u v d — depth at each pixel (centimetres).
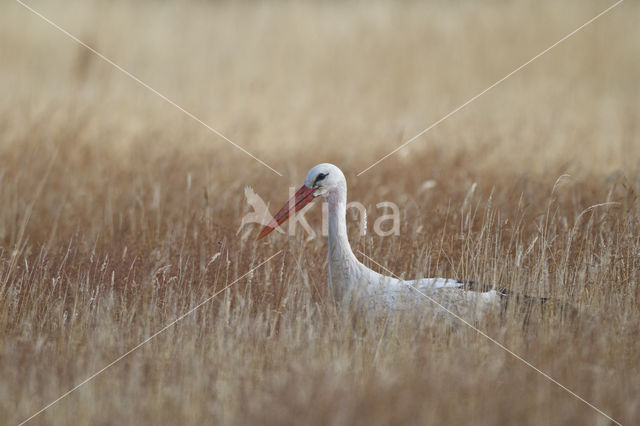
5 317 1118
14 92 2636
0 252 1393
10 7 3488
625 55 3431
